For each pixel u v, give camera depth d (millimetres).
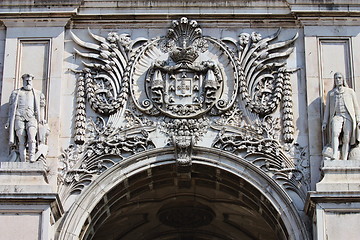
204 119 18562
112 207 18891
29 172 17484
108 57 19031
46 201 17203
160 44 19141
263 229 21281
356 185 17203
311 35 19062
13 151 18000
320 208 17141
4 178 17422
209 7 19281
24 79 18281
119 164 18234
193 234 22203
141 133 18516
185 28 19172
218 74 18797
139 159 18312
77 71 19000
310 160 18172
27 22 19266
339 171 17422
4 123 18484
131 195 19047
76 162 18312
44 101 18516
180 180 19047
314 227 17375
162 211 21000
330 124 18000
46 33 19188
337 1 19188
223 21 19266
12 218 17172
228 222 21438
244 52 19000
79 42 19141
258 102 18656
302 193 18016
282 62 18984
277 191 18031
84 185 18203
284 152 18328
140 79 18906
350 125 17875
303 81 18844
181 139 18297
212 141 18422
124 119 18609
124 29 19297
